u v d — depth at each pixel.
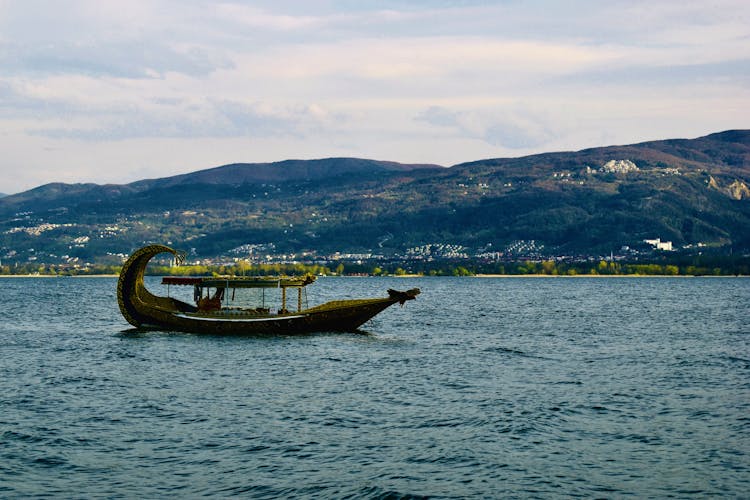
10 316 137.25
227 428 46.94
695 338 99.62
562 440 44.84
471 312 148.12
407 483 37.66
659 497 36.22
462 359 76.56
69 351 82.31
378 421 48.97
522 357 78.81
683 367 72.31
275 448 42.88
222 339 89.44
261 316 90.44
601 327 115.50
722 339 98.44
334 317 90.12
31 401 54.75
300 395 57.09
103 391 58.59
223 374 66.25
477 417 50.03
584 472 39.41
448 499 35.88
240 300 160.75
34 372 67.81
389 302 88.88
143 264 95.00
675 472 39.44
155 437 44.84
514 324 120.00
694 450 42.97
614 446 43.69
